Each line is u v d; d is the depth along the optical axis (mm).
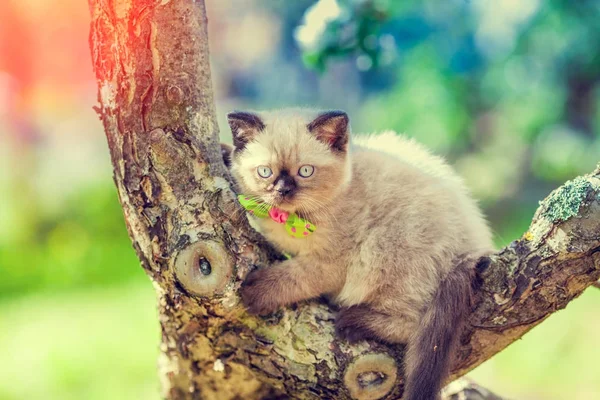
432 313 689
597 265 641
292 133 768
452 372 697
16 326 1291
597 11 1306
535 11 1340
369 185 760
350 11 871
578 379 1026
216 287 664
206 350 721
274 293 698
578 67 1423
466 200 781
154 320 1259
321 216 747
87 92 2322
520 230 1470
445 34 1477
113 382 1066
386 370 688
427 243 732
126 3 659
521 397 1003
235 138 777
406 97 1597
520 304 661
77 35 2178
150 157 665
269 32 2576
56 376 1087
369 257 737
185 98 669
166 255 666
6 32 2092
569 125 1554
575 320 1120
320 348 689
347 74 2277
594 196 633
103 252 1707
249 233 696
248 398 757
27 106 2141
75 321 1291
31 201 1882
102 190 1938
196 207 667
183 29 669
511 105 1551
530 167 1645
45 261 1688
